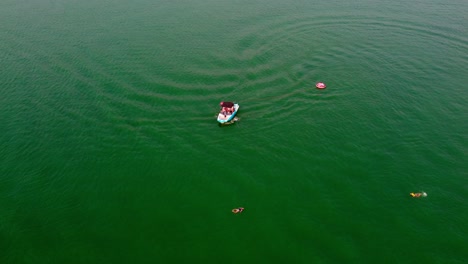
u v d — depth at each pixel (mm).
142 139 46938
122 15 83812
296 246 33938
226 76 59594
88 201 38750
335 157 43906
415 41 71062
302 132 47844
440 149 44844
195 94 55219
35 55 66750
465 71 61219
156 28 76625
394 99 54188
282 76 59812
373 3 89188
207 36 72750
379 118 50219
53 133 48031
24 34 75062
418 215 36500
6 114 51594
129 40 71500
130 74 60250
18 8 89562
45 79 59531
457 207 37250
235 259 32812
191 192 39781
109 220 36594
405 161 43062
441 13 83312
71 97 54969
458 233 34719
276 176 41531
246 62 63625
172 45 69438
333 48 68375
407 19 80062
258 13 83375
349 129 48281
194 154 44688
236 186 40406
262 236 34875
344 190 39562
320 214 37000
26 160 44000
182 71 60969
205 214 37219
